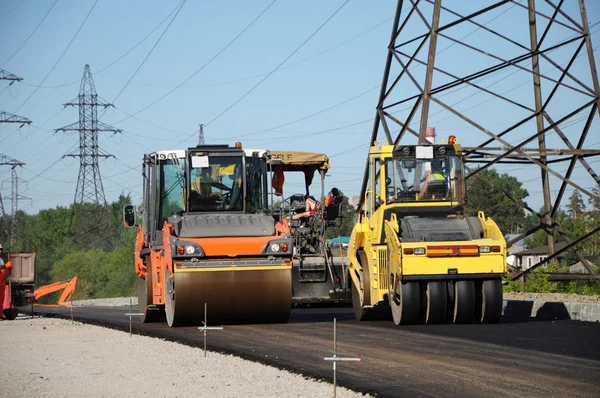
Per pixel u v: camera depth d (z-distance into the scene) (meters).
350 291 25.92
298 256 26.42
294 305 27.31
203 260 21.72
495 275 20.72
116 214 152.50
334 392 11.50
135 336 21.08
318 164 30.27
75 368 15.38
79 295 112.88
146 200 25.25
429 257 20.59
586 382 12.17
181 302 21.64
